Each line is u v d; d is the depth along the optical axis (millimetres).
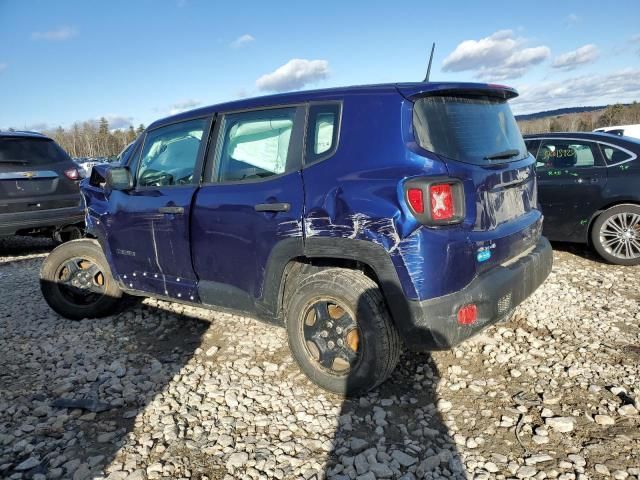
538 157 6008
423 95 2756
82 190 4570
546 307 4324
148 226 3811
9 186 6449
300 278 3148
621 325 3912
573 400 2879
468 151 2822
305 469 2387
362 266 2951
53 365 3643
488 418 2748
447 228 2562
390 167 2643
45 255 7559
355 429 2701
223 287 3428
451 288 2586
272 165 3150
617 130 14625
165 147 3846
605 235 5605
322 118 2967
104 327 4340
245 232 3174
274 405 2955
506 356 3422
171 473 2389
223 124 3463
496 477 2283
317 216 2822
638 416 2689
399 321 2662
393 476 2328
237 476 2355
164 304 4836
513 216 3137
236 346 3830
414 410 2854
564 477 2252
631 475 2258
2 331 4355
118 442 2656
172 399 3066
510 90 3295
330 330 2977
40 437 2732
